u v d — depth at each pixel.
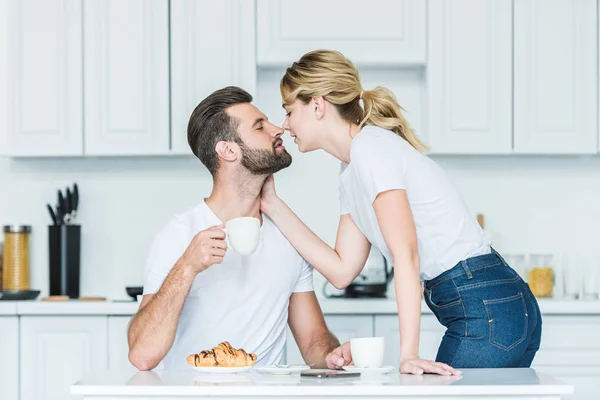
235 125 2.49
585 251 4.30
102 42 3.97
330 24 3.96
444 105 3.97
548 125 3.97
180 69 3.96
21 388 3.77
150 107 3.96
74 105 3.97
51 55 3.97
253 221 2.13
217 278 2.47
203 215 2.52
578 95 3.98
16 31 3.98
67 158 4.29
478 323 2.24
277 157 2.50
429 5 3.97
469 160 4.30
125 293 4.28
